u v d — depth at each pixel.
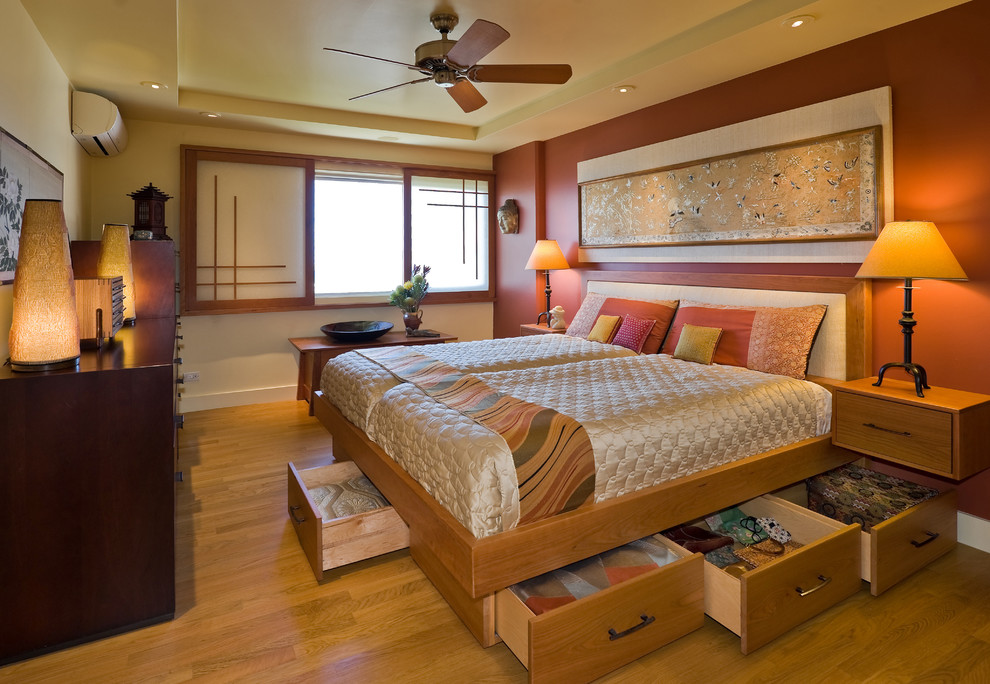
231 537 2.72
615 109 4.37
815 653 1.91
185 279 4.91
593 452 2.04
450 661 1.88
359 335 5.11
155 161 4.78
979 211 2.56
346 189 5.62
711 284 3.80
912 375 2.64
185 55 3.59
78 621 1.94
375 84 4.19
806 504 2.82
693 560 1.95
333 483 2.88
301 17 3.06
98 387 1.91
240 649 1.93
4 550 1.83
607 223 4.71
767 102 3.45
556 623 1.66
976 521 2.62
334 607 2.18
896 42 2.82
